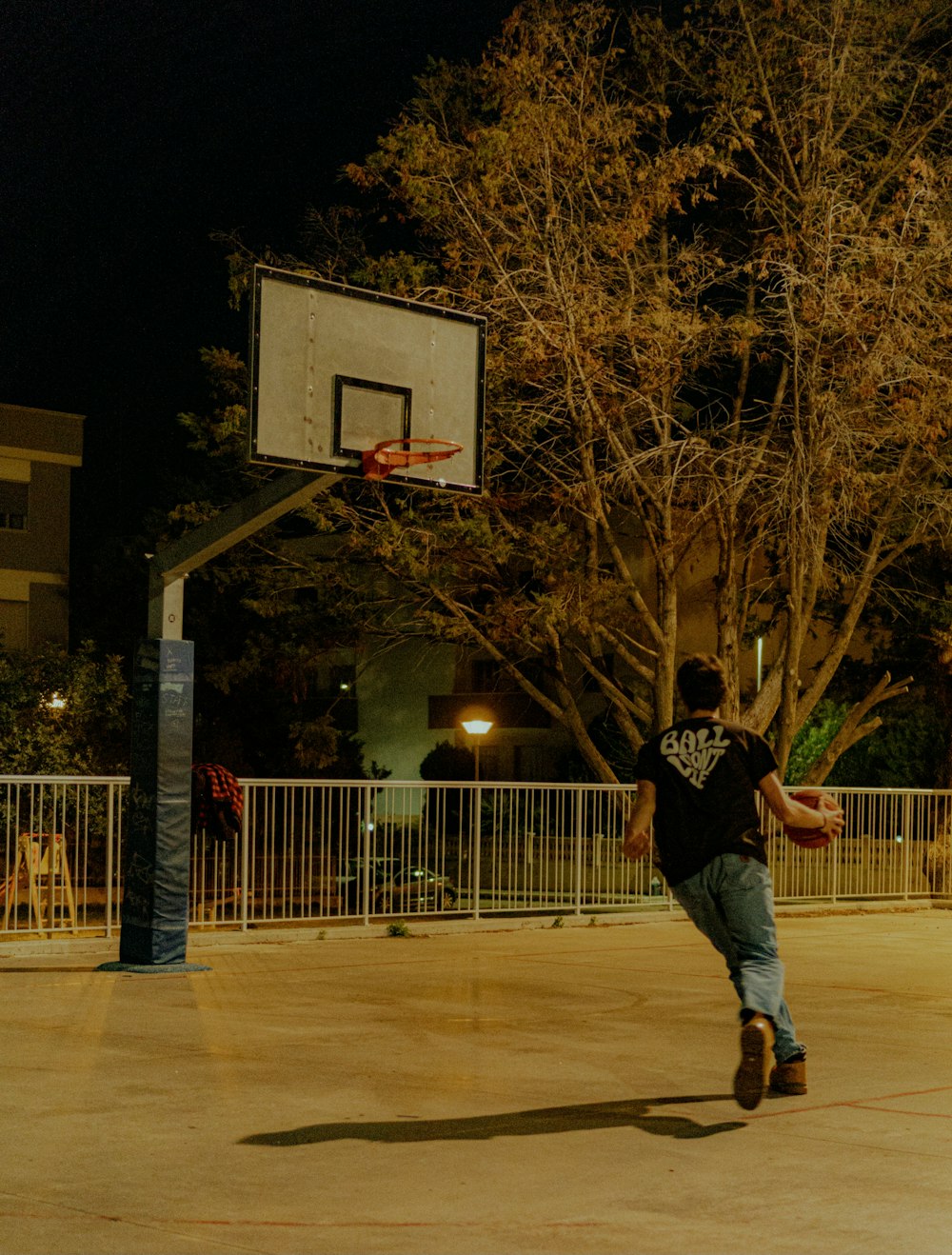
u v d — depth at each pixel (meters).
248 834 13.15
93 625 35.47
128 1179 4.96
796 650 21.88
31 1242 4.25
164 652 10.81
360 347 10.74
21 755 23.19
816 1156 5.40
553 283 19.70
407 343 11.02
